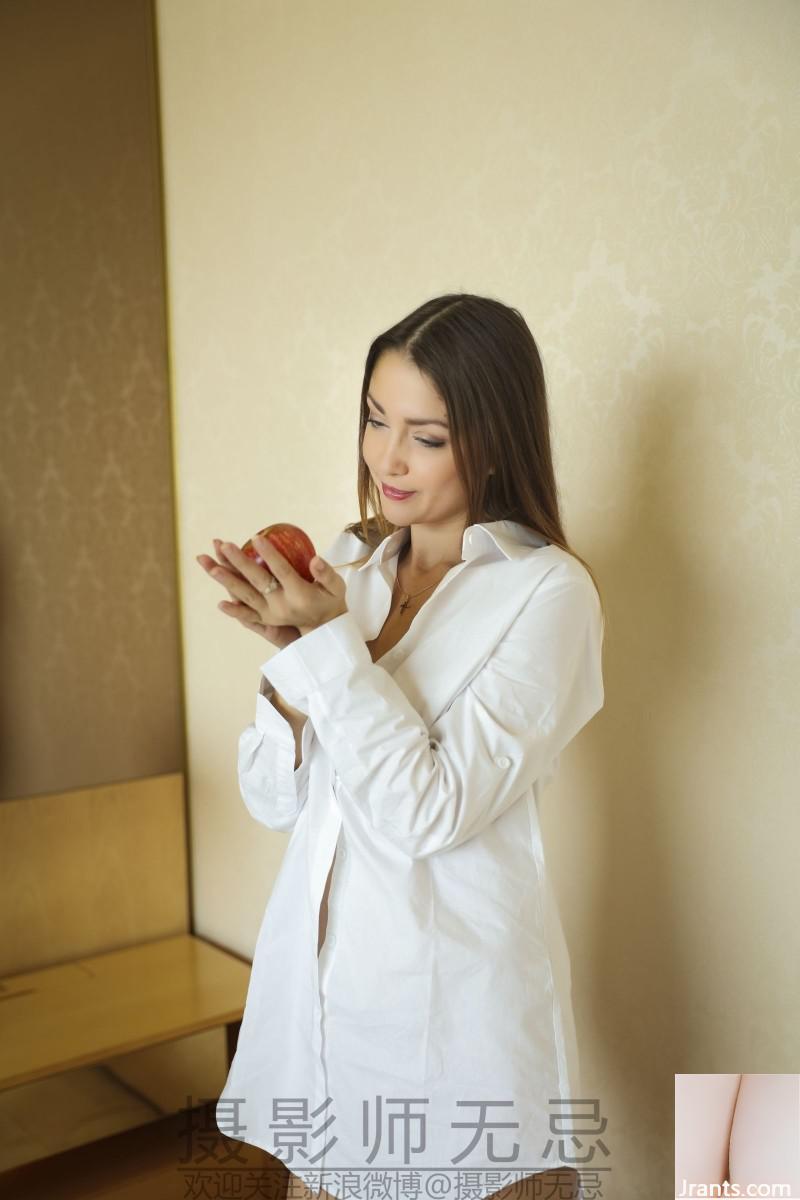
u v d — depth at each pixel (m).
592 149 1.61
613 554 1.63
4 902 2.38
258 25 2.25
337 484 2.14
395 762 1.13
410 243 1.94
